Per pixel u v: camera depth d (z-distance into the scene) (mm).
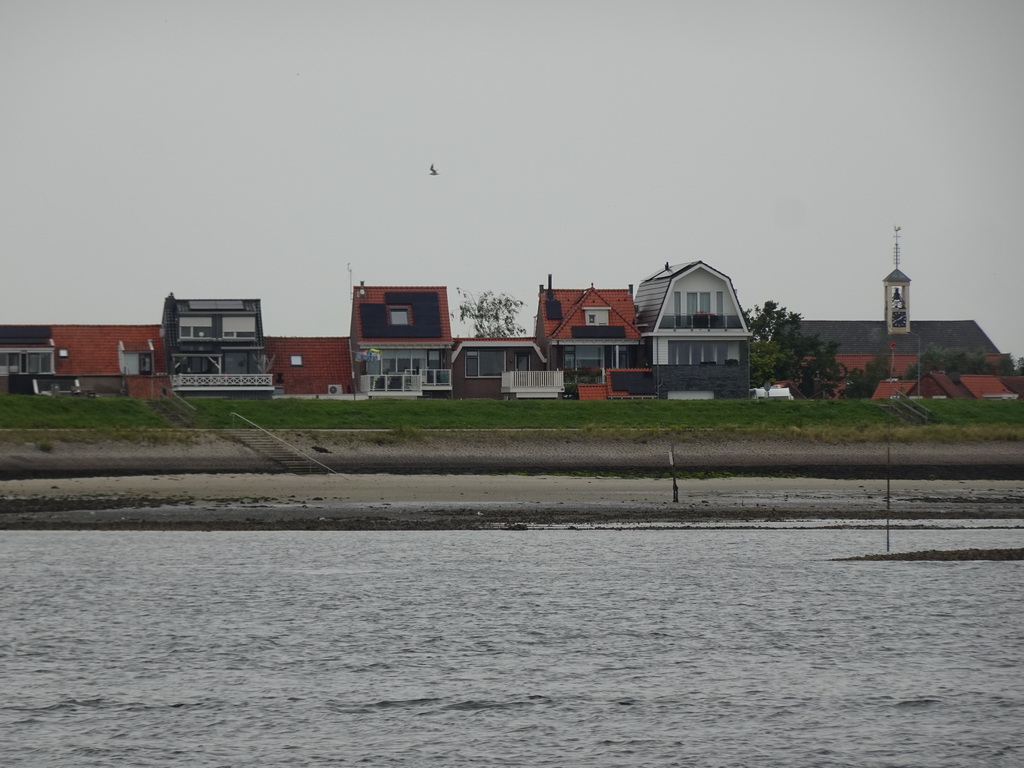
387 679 107188
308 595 139250
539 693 103625
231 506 198500
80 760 87062
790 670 110875
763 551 168000
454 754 89188
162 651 115438
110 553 162625
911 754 89812
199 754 88562
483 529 182875
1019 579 149125
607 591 142375
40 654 113688
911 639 121750
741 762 88125
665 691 104375
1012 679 108312
